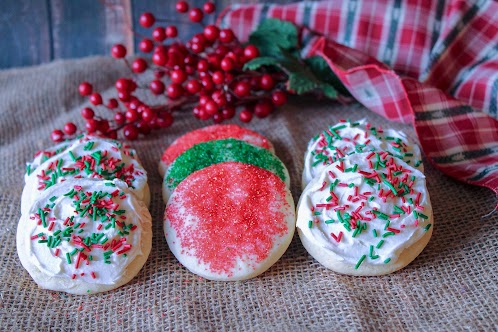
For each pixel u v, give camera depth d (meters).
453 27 0.47
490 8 0.47
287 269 0.36
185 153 0.41
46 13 0.55
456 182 0.41
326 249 0.34
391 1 0.49
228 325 0.33
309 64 0.48
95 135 0.44
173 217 0.36
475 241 0.37
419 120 0.42
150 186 0.42
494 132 0.42
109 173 0.38
